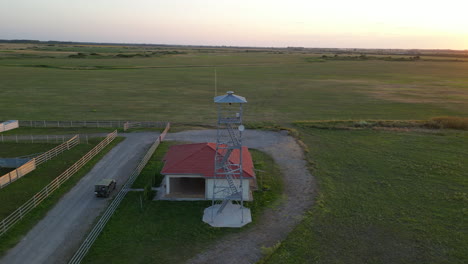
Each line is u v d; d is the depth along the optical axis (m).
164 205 29.03
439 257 22.27
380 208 28.81
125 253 22.33
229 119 26.27
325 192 31.98
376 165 39.06
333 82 118.31
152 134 52.38
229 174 28.55
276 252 22.64
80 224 26.00
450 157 41.56
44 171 36.03
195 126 57.88
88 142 47.47
